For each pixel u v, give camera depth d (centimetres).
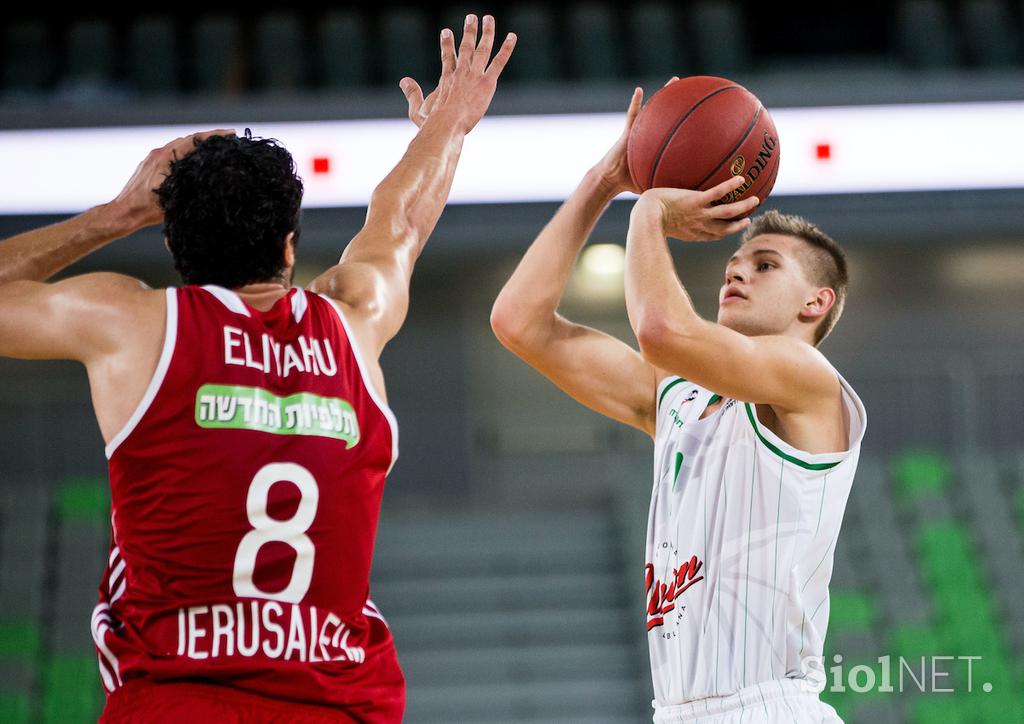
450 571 2511
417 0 3247
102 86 3027
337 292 565
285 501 502
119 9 3266
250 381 507
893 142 2314
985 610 2423
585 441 2927
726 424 671
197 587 491
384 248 595
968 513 2633
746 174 683
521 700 2206
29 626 2361
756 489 651
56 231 563
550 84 3077
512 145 2311
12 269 547
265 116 2270
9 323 498
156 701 479
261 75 3058
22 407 2733
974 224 2341
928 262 3006
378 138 2278
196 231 522
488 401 2931
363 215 2288
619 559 2538
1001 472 2717
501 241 2347
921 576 2500
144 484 496
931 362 2975
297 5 3272
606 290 2927
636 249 639
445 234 2336
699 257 2781
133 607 495
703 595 650
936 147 2319
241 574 494
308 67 3100
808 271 700
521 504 2845
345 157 2269
